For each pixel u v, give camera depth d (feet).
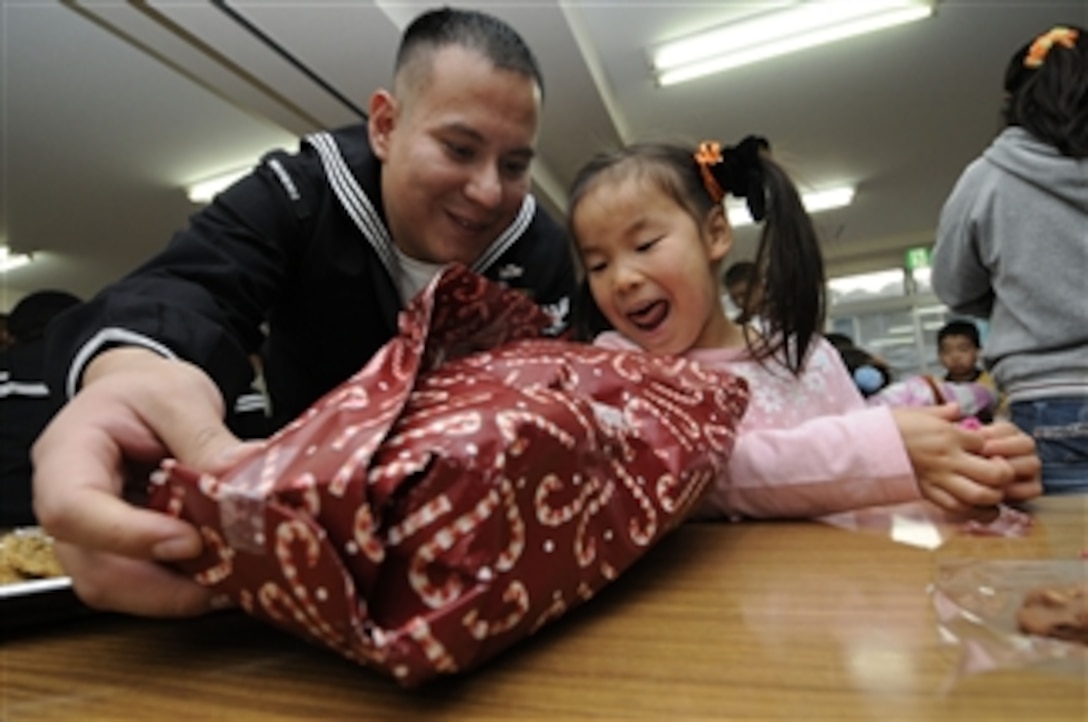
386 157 2.79
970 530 1.43
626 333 2.61
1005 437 1.62
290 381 3.20
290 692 0.80
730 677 0.74
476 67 2.47
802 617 0.91
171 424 0.97
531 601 0.81
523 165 2.75
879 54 9.60
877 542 1.36
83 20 8.04
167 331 1.48
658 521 1.12
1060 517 1.55
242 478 0.76
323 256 2.68
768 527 1.60
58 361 1.46
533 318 1.35
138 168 12.08
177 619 1.18
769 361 2.62
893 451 1.57
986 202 3.82
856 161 13.25
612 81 10.00
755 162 2.61
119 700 0.82
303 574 0.70
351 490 0.71
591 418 0.98
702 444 1.31
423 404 0.91
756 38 9.05
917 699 0.66
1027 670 0.71
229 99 8.50
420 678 0.70
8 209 13.46
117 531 0.80
